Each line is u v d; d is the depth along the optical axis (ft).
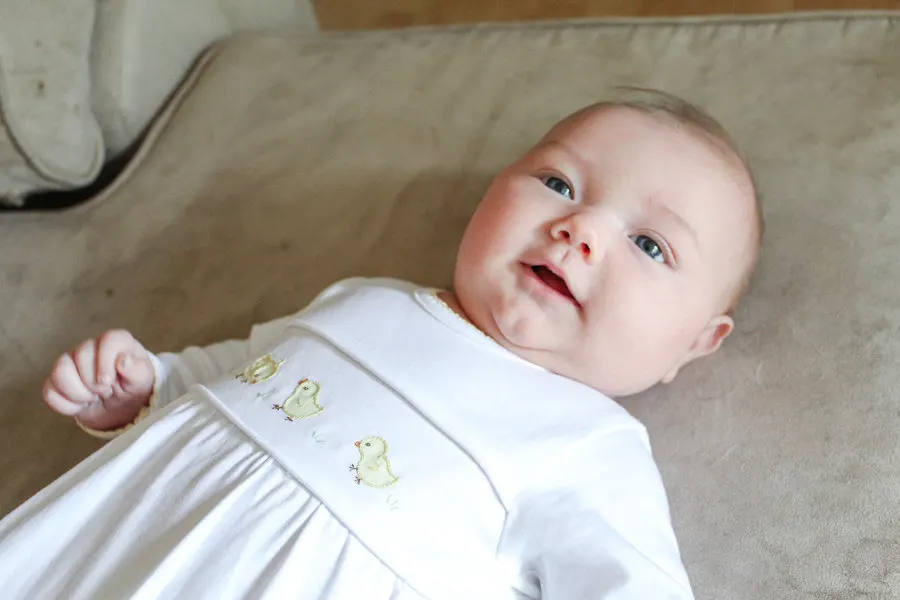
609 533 2.29
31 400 3.18
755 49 3.69
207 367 2.92
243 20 4.65
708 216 2.60
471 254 2.64
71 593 2.12
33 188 3.79
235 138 3.91
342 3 6.59
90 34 3.81
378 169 3.67
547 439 2.44
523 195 2.62
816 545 2.45
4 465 3.03
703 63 3.70
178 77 4.30
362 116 3.88
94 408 2.70
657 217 2.56
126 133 4.08
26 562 2.22
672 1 5.94
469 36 4.12
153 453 2.40
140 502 2.25
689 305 2.61
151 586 2.05
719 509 2.58
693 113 2.83
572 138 2.71
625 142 2.64
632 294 2.50
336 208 3.59
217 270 3.49
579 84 3.76
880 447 2.57
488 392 2.51
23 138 3.56
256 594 2.06
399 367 2.50
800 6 5.62
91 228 3.67
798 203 3.14
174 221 3.66
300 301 3.37
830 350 2.79
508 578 2.37
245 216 3.63
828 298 2.89
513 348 2.64
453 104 3.83
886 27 3.59
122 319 3.39
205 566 2.10
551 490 2.38
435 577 2.18
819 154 3.26
